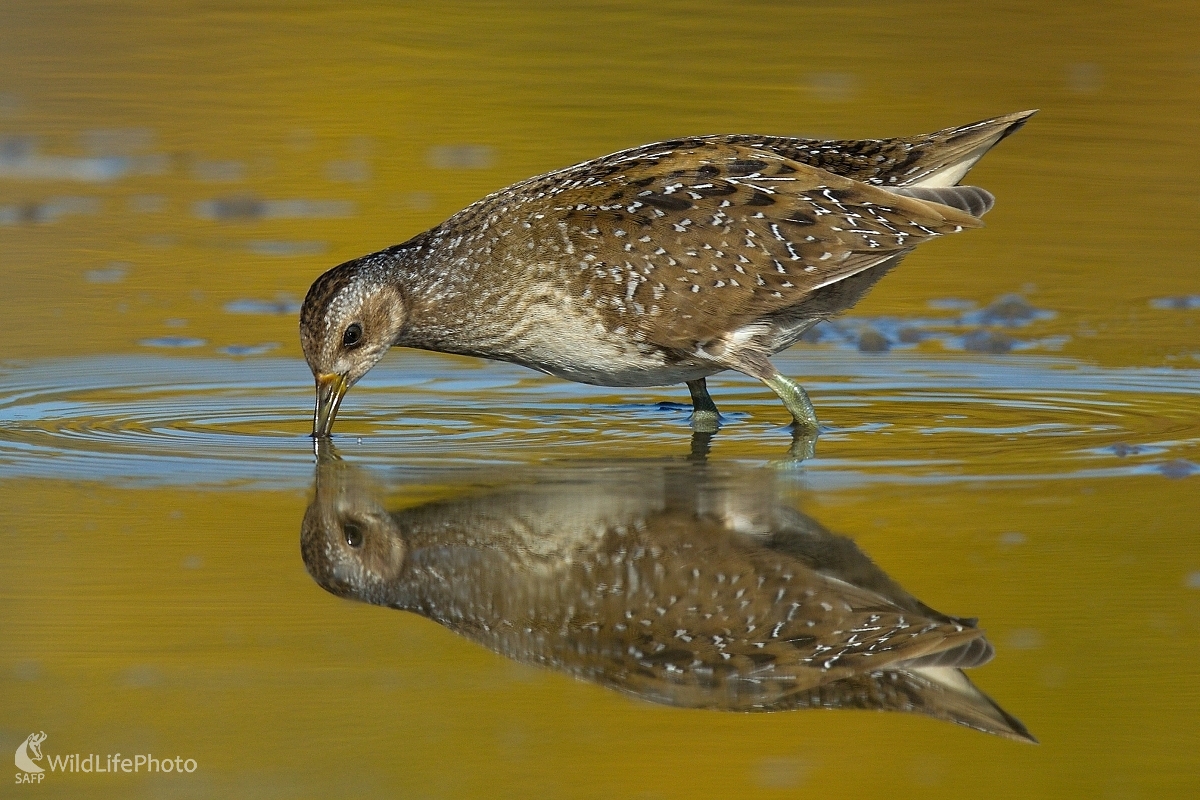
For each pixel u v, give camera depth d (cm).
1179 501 1021
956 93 2091
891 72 2186
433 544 947
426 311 1230
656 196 1191
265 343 1462
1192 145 2008
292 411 1281
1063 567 910
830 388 1359
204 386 1341
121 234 1762
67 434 1191
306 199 1861
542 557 923
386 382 1391
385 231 1742
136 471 1096
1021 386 1351
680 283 1175
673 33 2416
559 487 1055
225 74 2259
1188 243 1741
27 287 1593
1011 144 2022
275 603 868
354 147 2033
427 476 1085
